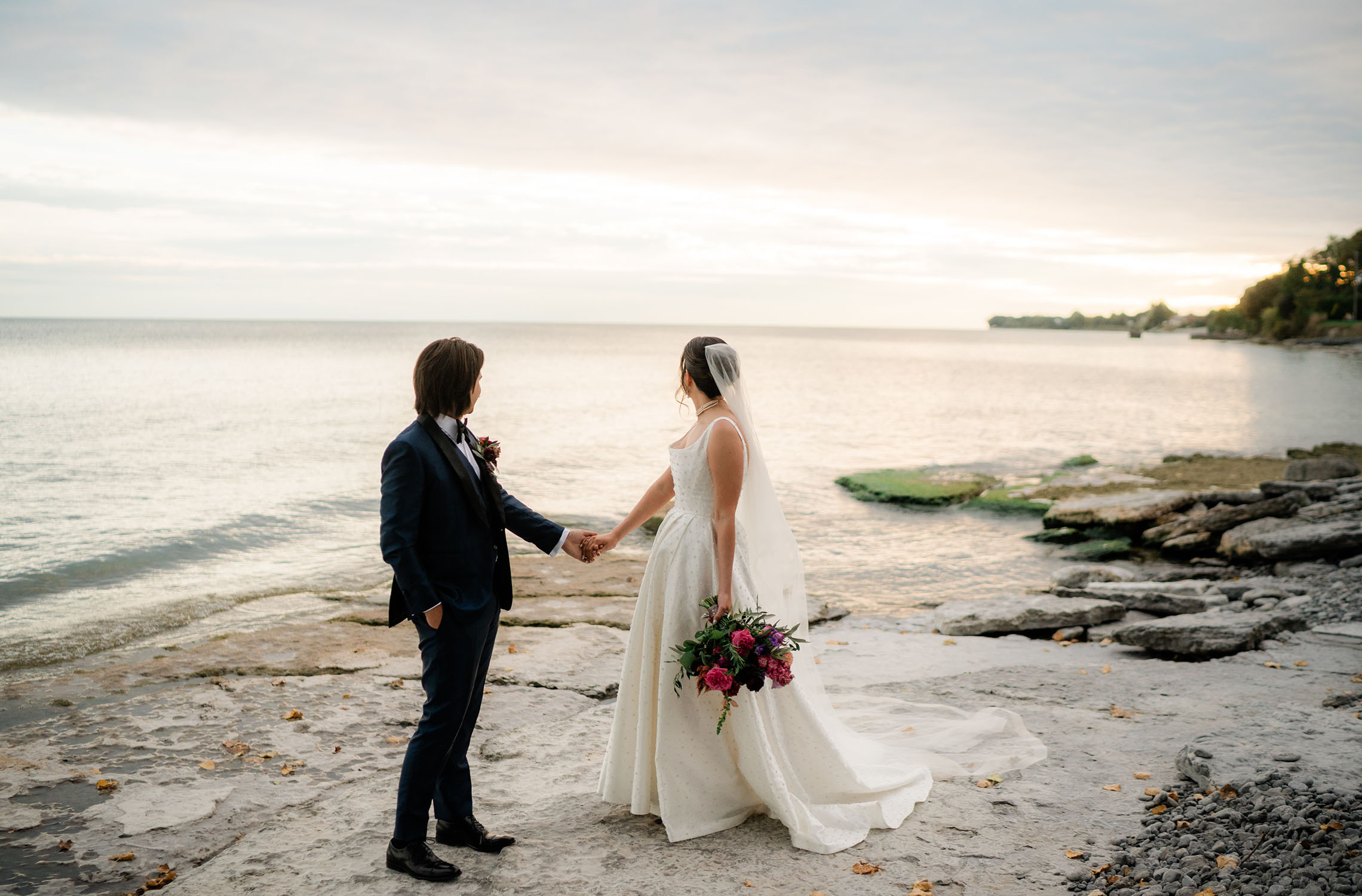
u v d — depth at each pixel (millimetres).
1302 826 2945
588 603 8078
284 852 3072
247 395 36812
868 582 10984
